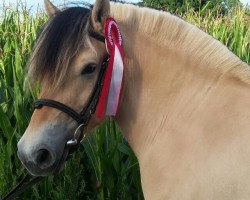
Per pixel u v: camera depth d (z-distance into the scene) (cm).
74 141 199
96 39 200
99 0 197
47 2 222
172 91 204
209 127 190
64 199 329
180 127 198
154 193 200
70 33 193
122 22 213
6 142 383
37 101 198
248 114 184
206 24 543
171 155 197
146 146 209
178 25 208
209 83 198
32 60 198
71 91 195
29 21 559
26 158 193
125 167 348
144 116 209
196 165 187
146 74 208
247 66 197
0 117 345
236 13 597
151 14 212
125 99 213
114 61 197
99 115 200
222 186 178
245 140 179
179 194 188
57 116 196
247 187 173
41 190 349
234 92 191
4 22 613
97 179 340
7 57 430
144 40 210
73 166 337
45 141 193
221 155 182
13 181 342
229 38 543
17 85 355
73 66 193
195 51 204
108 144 339
